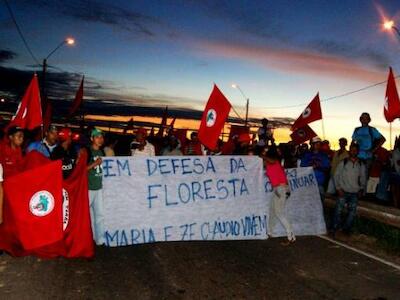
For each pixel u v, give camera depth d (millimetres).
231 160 8750
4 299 5016
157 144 15648
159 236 8047
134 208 7922
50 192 6367
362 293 5754
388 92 10430
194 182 8414
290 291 5691
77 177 6781
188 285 5730
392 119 10375
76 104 17234
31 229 6301
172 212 8180
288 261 7066
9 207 6555
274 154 8461
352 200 9133
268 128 13320
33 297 5105
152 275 6070
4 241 6637
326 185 13242
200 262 6789
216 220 8461
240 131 16922
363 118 10398
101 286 5566
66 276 5875
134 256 7020
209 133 8578
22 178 6254
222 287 5711
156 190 8117
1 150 7230
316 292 5703
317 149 10609
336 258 7387
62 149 7293
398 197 10836
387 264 7160
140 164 8062
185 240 8219
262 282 5980
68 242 6676
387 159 13141
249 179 8836
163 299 5230
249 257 7207
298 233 9188
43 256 6594
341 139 11219
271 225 8727
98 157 7609
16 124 7945
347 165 9062
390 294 5766
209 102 8594
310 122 13086
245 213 8680
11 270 6008
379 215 8844
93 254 6797
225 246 7941
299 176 9461
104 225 7695
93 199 7609
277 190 8430
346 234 9266
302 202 9375
